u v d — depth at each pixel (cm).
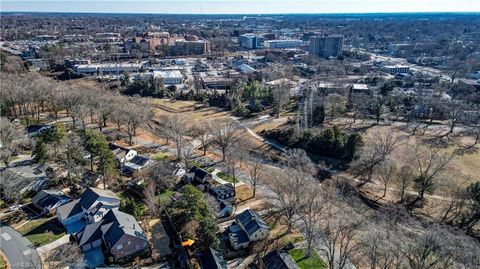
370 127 11894
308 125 12019
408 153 9131
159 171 8169
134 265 5653
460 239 4922
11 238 6225
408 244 5009
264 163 9675
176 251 5938
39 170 8531
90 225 6178
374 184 8525
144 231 6438
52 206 7000
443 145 10300
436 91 15875
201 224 5875
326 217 6481
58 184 7994
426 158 8662
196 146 10831
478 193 6838
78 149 8656
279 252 5625
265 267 5497
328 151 10012
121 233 5750
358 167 9169
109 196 6994
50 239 6206
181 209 6600
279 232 6550
